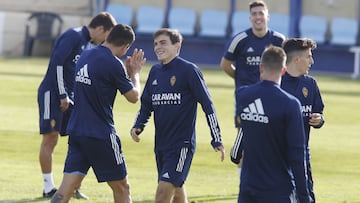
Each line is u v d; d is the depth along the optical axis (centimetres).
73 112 2064
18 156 3184
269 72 1678
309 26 7919
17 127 3828
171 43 1989
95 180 2795
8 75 6012
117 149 2047
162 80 1997
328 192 2741
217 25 8150
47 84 2503
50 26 8038
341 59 7825
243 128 1691
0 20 8044
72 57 2491
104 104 2036
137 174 2928
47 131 2497
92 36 2411
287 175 1669
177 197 2044
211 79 6500
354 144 3769
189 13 8250
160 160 2009
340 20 7919
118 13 8344
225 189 2722
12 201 2422
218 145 1977
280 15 7975
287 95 1661
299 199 1641
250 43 2769
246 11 8150
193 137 1998
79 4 8388
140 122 2055
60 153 3275
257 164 1670
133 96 2048
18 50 8081
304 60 1955
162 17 8288
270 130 1658
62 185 2050
